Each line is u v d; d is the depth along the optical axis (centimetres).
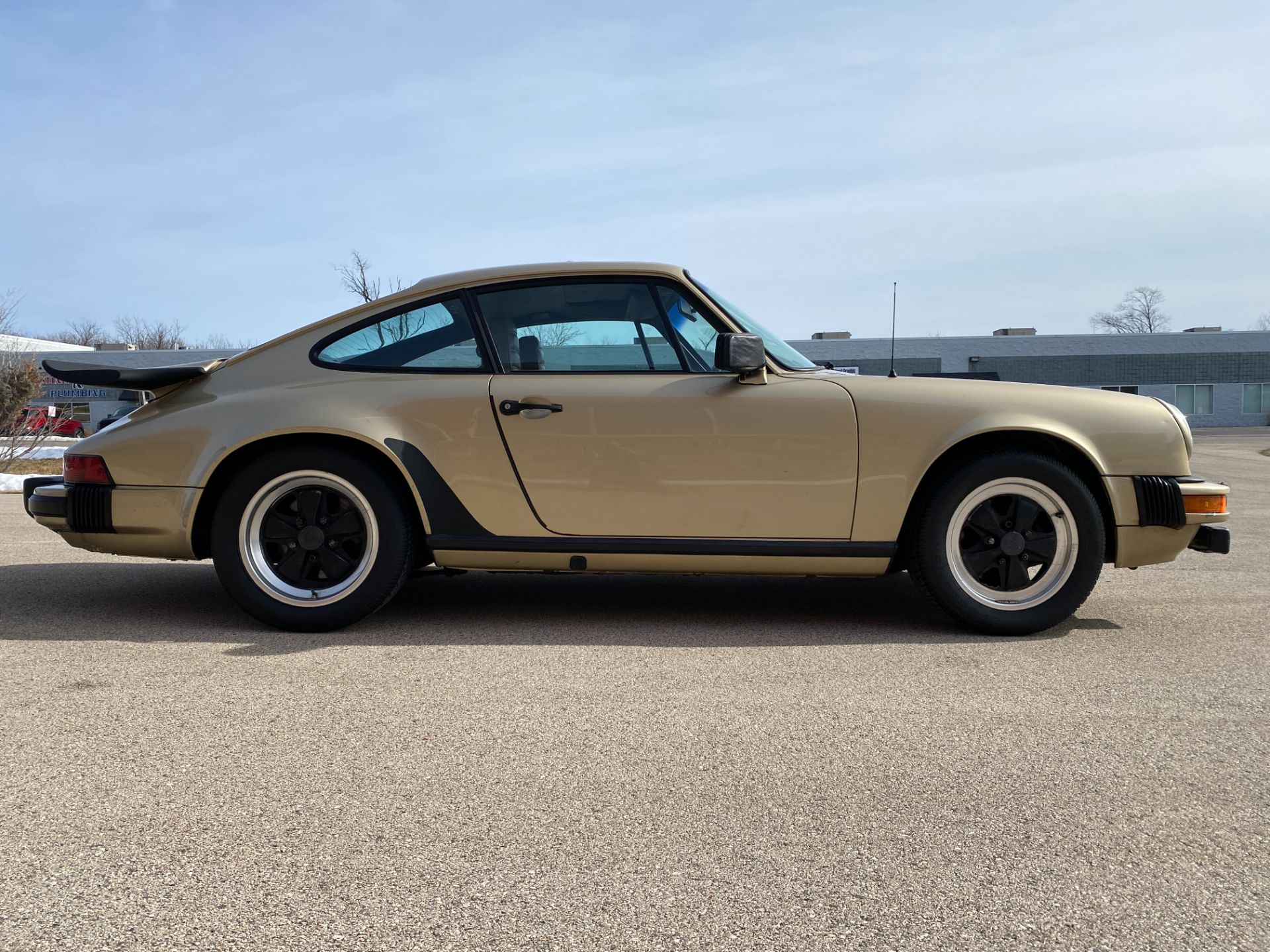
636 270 356
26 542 599
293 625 346
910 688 281
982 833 185
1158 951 145
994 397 343
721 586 447
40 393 1415
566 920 153
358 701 265
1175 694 275
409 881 166
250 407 346
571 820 190
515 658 313
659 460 341
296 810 194
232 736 238
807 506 341
